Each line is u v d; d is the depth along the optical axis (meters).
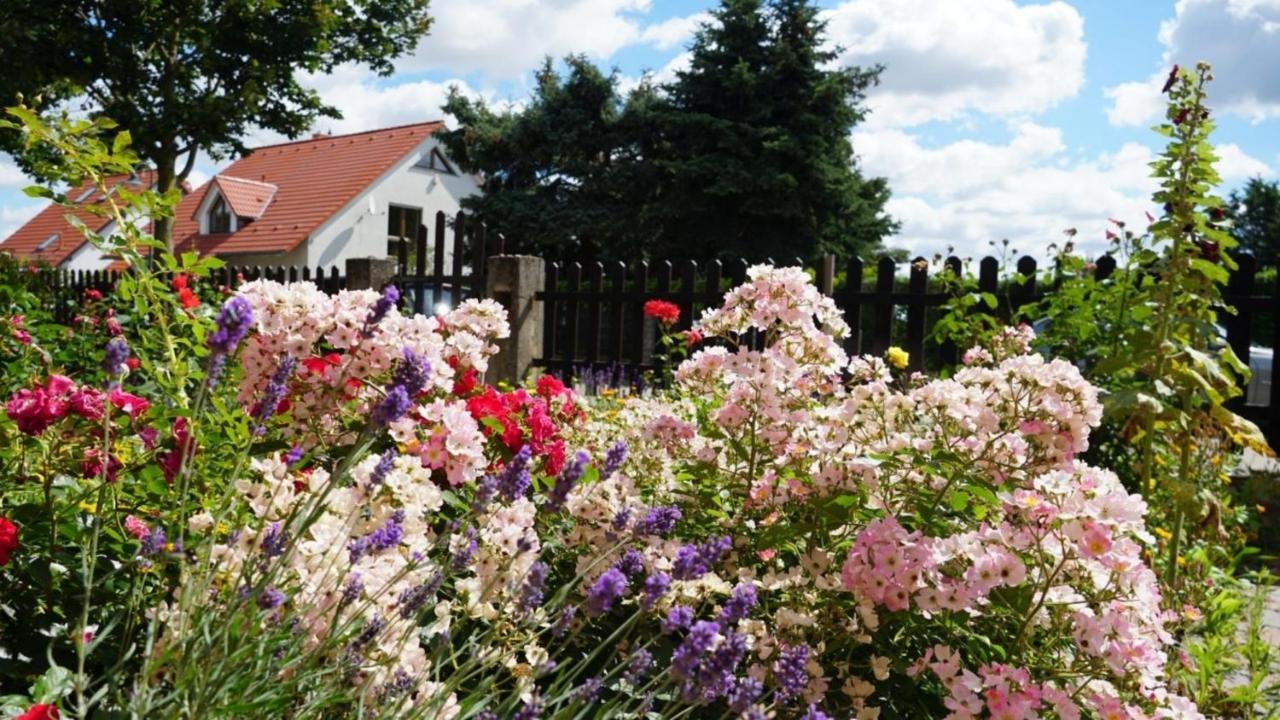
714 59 30.50
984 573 2.40
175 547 1.89
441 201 37.44
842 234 30.73
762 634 2.55
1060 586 2.50
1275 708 3.21
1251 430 4.25
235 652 1.62
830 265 8.16
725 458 3.38
